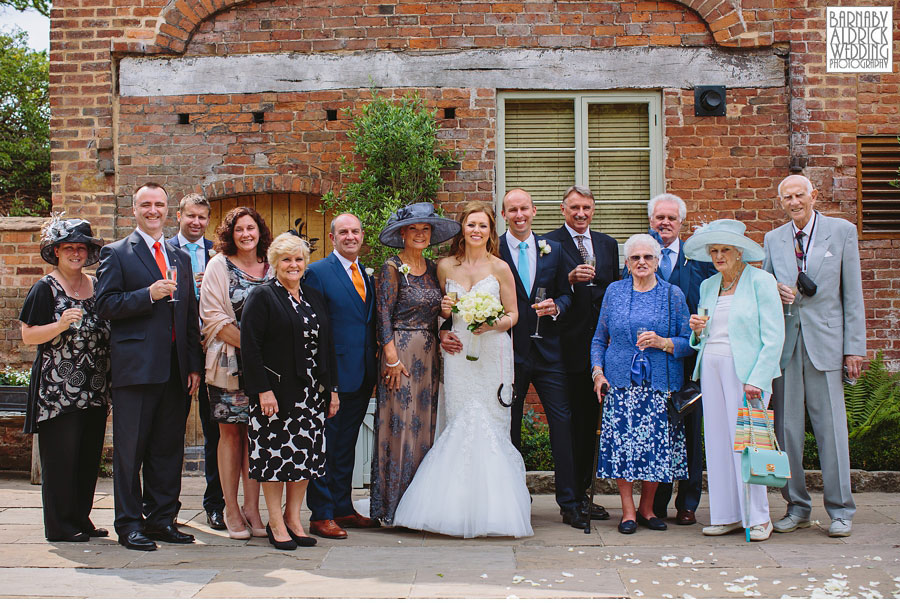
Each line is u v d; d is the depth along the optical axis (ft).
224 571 13.91
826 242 17.17
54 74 24.38
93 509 19.16
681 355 17.11
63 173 24.39
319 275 17.33
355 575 13.70
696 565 14.35
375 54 24.23
